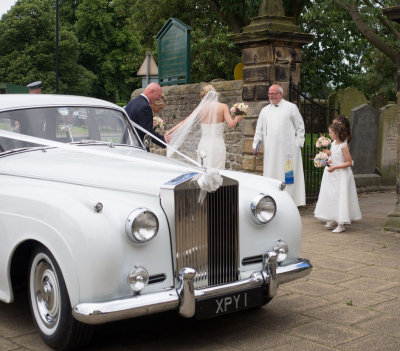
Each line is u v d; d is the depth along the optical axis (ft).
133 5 84.17
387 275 17.80
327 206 24.95
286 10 40.06
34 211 11.72
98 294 10.67
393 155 42.34
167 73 46.98
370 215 29.63
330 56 71.97
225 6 45.57
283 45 30.63
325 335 12.71
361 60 76.89
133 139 17.42
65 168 13.28
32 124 15.23
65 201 11.31
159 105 22.79
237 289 12.21
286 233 13.56
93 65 178.09
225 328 13.34
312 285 16.76
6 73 156.76
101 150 15.56
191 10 77.66
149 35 85.35
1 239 12.78
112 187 12.21
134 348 12.12
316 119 51.24
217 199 12.17
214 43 69.82
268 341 12.41
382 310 14.43
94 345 12.30
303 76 72.43
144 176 12.50
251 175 14.90
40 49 158.30
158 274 11.43
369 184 40.81
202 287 11.87
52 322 11.89
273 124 27.45
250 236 12.99
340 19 68.64
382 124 41.39
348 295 15.75
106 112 17.04
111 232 10.79
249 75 31.24
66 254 10.82
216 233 12.21
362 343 12.19
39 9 159.02
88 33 171.42
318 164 24.54
